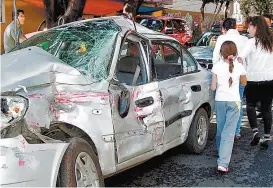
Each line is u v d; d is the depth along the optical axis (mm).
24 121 3369
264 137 6699
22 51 4137
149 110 4805
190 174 5492
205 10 30312
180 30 19516
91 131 3918
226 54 5488
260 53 6391
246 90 6695
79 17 7641
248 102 6770
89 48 4742
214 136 7535
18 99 3373
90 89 4027
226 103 5527
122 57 5004
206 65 11688
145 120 4742
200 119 6297
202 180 5270
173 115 5375
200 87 6223
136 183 5152
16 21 5977
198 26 26953
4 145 3188
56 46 4941
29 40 5363
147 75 4977
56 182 3465
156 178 5332
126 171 5613
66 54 4781
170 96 5258
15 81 3578
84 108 3912
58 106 3766
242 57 6434
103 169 4066
